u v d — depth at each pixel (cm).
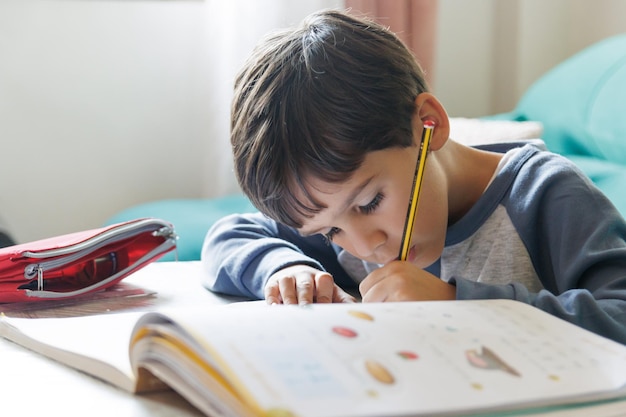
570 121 186
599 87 185
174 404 57
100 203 217
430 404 45
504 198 101
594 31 244
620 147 171
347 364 49
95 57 212
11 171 208
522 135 167
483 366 51
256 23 205
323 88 87
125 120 217
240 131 91
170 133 222
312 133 85
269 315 57
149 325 56
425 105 94
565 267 88
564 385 49
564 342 57
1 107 205
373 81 90
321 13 99
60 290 99
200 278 117
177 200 207
